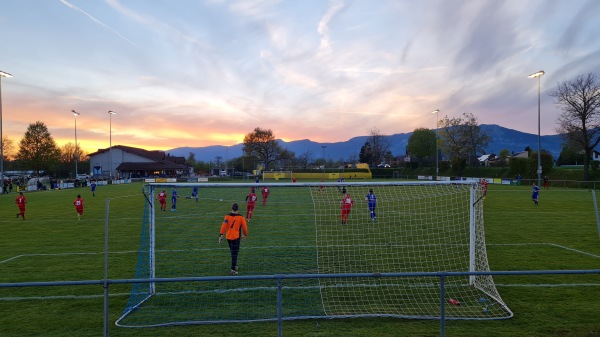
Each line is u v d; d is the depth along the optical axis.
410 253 11.91
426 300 7.88
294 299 7.94
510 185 49.97
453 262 10.92
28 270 10.41
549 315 7.05
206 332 6.34
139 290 8.41
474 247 8.77
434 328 6.48
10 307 7.61
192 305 7.63
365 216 19.47
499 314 7.09
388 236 14.45
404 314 7.11
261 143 100.50
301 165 101.44
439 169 74.94
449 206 22.81
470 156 76.75
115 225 18.44
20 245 13.76
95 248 13.17
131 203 29.47
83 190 46.53
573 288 8.59
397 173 82.81
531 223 18.25
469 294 8.21
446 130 74.38
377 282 9.02
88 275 9.92
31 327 6.65
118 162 85.44
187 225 17.88
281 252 12.12
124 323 6.76
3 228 17.75
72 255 12.15
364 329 6.43
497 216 20.62
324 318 6.91
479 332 6.30
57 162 72.94
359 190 28.33
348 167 90.62
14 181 62.38
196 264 10.79
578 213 21.83
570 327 6.53
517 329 6.44
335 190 26.16
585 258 11.48
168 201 30.11
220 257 11.58
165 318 6.98
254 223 17.70
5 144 79.69
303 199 27.98
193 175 91.69
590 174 46.62
